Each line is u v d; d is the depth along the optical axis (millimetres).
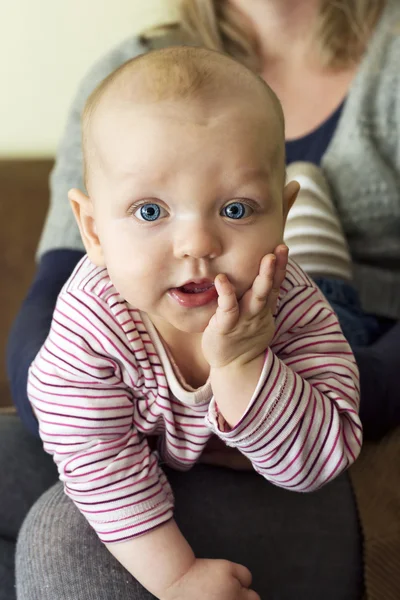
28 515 662
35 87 1340
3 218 1321
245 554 639
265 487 699
